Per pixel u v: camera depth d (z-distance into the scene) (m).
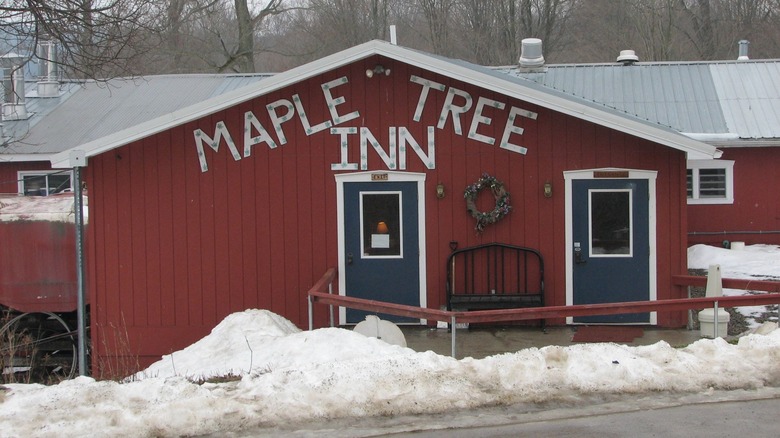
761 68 22.73
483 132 12.64
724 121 20.73
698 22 38.03
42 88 24.67
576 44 38.97
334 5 37.19
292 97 12.84
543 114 12.54
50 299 14.26
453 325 9.75
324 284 11.54
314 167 12.88
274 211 12.93
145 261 13.05
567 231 12.54
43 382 13.86
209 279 13.00
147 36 25.19
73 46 17.14
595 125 12.49
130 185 13.04
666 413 7.71
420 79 12.67
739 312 13.33
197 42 33.84
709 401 8.05
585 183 12.52
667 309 10.24
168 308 13.03
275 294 12.93
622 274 12.52
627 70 23.39
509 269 12.66
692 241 21.05
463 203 12.69
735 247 20.16
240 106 12.92
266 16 35.22
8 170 21.86
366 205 12.86
